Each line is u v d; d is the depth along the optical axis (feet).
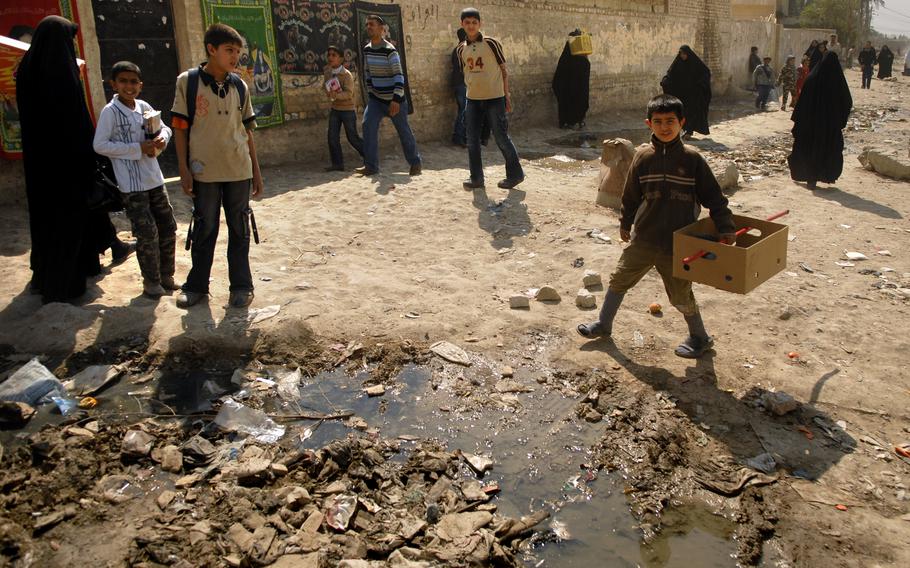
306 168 31.55
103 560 8.86
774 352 14.71
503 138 25.75
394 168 31.48
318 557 8.99
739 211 25.18
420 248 20.75
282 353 14.62
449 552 9.05
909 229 22.97
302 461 11.09
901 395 13.11
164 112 28.50
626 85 59.11
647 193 13.43
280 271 18.62
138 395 13.10
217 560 8.91
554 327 15.79
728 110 64.18
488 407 12.91
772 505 10.39
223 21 28.73
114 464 10.88
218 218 15.78
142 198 15.66
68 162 15.35
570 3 50.29
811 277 18.74
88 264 17.26
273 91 31.27
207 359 14.33
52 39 14.98
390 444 11.72
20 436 11.64
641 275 14.25
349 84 30.01
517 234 21.88
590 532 9.91
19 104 15.19
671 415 12.47
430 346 14.98
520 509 10.33
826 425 12.27
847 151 39.60
